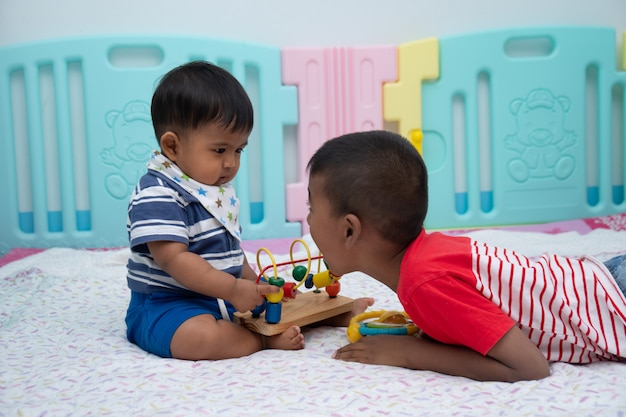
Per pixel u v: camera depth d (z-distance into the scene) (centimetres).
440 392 83
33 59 201
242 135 110
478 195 224
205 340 99
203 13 211
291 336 104
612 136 232
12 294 143
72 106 207
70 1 205
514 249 175
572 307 89
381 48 212
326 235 94
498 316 85
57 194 211
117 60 206
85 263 170
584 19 226
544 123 223
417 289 87
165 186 107
